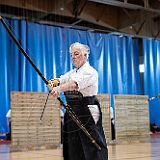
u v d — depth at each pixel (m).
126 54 13.05
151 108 13.18
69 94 2.95
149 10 11.66
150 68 13.42
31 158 5.86
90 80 2.87
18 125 7.61
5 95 10.44
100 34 12.45
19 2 10.64
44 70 11.11
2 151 7.30
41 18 11.52
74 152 2.90
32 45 11.02
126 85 12.86
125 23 12.62
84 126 2.90
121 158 5.57
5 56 10.56
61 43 11.55
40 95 7.91
